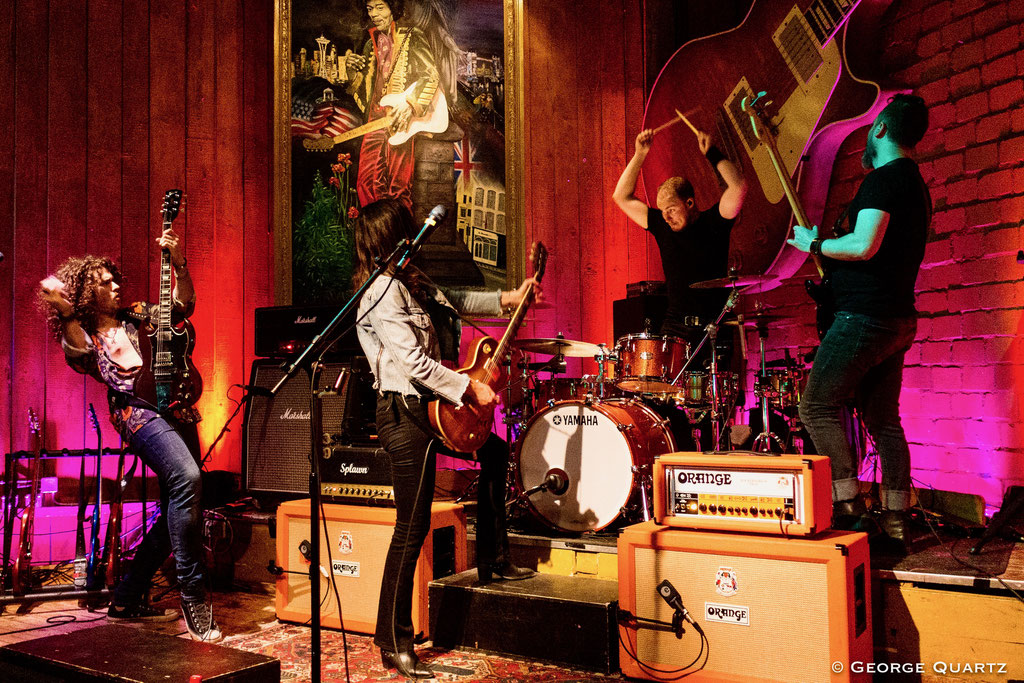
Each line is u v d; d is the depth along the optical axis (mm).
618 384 3711
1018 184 3678
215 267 4789
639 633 2594
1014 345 3684
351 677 2648
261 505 3938
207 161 4793
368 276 2691
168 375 3230
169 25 4723
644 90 5457
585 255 5352
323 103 4980
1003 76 3736
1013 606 2367
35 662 2139
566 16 5453
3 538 3850
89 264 3205
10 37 4281
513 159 5203
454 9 5207
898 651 2516
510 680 2611
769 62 4715
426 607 3039
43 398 4246
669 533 2553
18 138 4281
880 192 2637
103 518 4297
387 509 3143
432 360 2549
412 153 5086
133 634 2359
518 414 4113
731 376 3869
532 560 3277
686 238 4465
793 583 2357
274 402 3957
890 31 4285
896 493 2812
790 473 2406
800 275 4676
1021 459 3639
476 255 5102
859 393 2926
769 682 2369
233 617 3410
